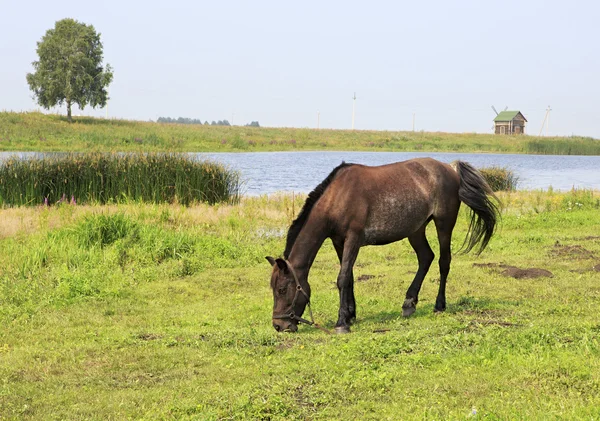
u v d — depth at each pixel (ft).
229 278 39.55
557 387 18.57
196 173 70.79
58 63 275.18
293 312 26.63
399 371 20.74
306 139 310.86
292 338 25.96
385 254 47.19
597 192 93.40
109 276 38.24
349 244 27.71
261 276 40.11
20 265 38.93
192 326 29.35
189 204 67.36
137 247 44.34
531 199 76.23
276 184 115.44
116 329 28.89
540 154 306.96
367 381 19.95
